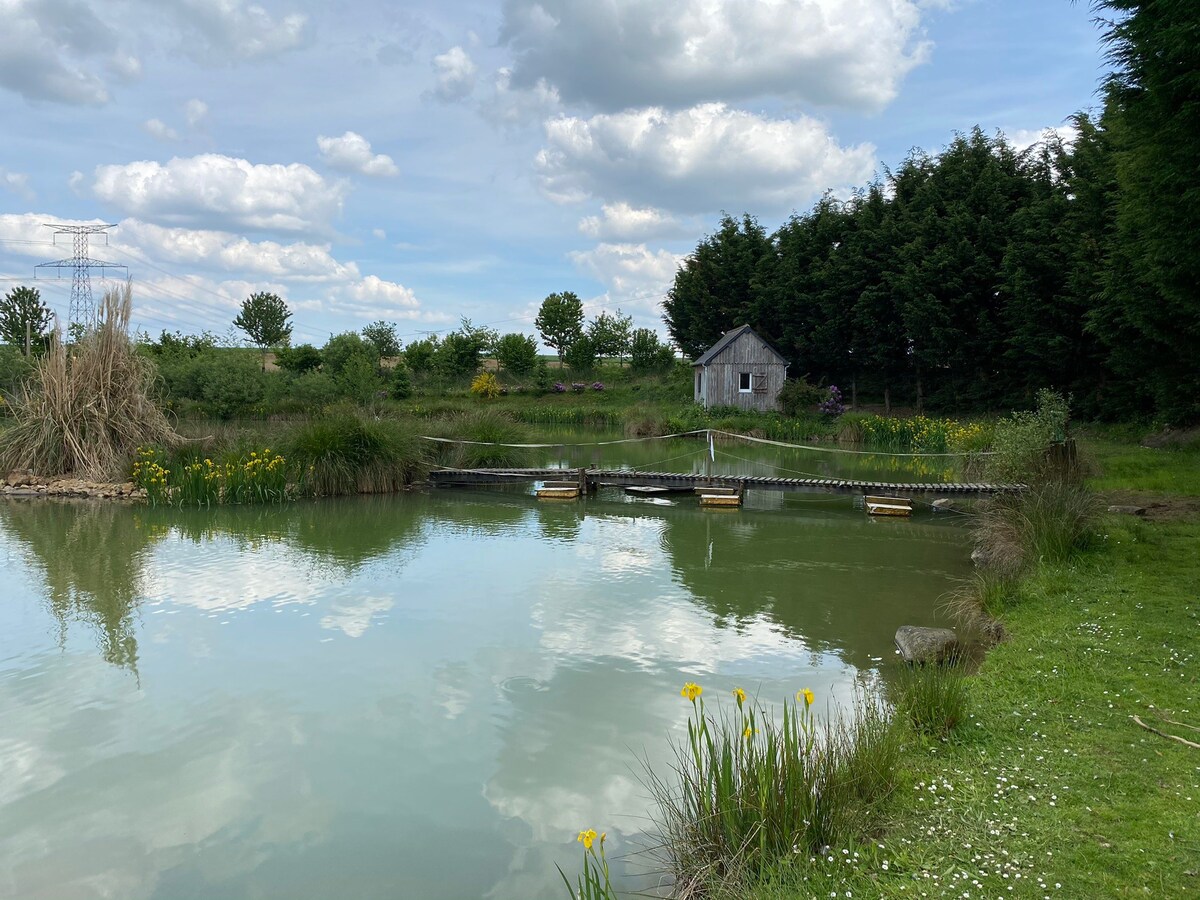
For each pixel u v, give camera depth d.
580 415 37.78
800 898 3.38
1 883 3.88
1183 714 5.06
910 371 36.91
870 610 8.39
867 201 38.91
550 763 5.07
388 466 16.97
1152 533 10.05
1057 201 27.81
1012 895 3.31
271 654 7.02
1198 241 9.55
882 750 4.42
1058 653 6.32
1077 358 27.77
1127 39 8.85
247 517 13.75
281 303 61.56
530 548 11.54
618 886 3.81
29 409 16.97
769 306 41.41
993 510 11.54
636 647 7.21
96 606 8.41
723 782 3.96
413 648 7.19
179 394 29.64
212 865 4.04
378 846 4.21
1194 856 3.50
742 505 15.94
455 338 50.38
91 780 4.88
